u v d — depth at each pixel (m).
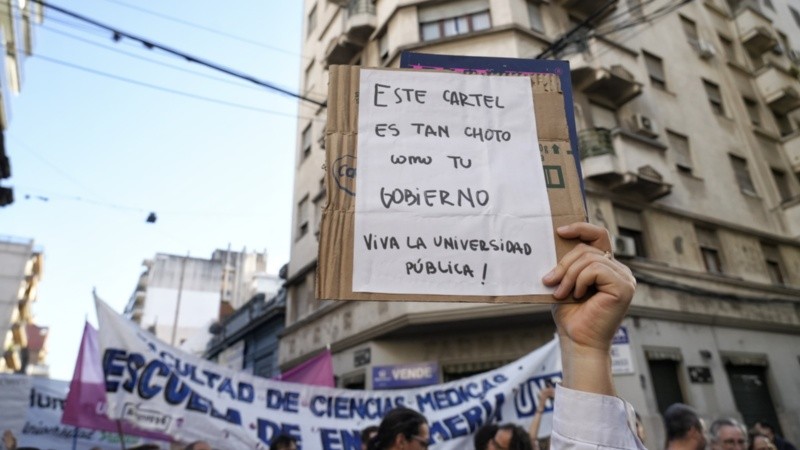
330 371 6.22
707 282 12.38
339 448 5.14
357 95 1.89
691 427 3.34
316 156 17.16
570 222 1.74
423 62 2.02
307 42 20.19
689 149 14.50
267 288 44.47
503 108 1.93
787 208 15.98
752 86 18.52
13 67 11.09
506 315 9.79
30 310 47.97
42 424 6.65
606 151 11.65
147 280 50.31
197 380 4.97
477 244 1.68
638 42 15.04
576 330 1.51
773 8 21.14
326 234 1.66
